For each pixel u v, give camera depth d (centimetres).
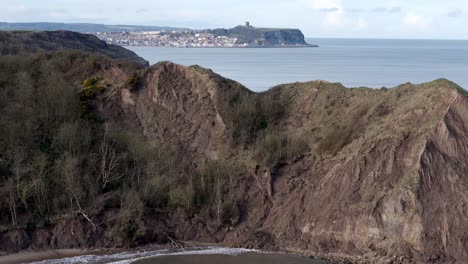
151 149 5747
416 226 4431
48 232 4812
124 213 5006
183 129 6050
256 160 5619
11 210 4797
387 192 4684
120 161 5453
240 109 6016
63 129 5450
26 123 5475
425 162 4694
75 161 5172
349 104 5897
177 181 5506
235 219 5194
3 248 4625
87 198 5109
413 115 5106
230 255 4669
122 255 4656
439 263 4284
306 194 5156
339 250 4662
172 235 5034
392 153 4894
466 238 4350
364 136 5281
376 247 4544
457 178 4634
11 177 5034
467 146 4806
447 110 4944
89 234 4856
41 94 5859
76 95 6056
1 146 5284
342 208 4819
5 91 5850
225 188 5422
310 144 5650
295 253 4706
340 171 5081
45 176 5144
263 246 4869
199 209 5284
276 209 5212
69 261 4497
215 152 5859
